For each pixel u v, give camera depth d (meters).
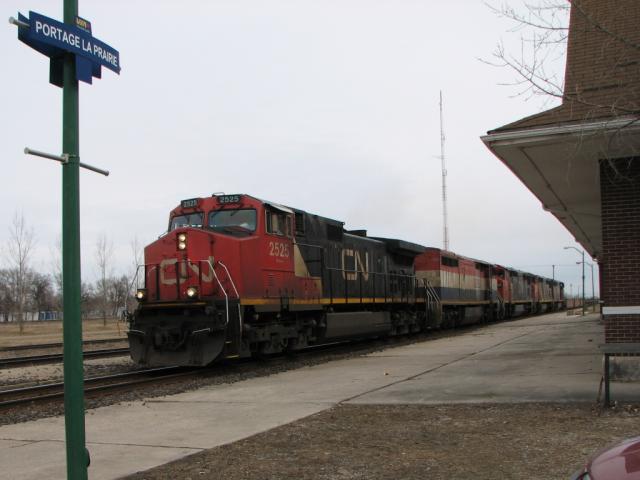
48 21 4.05
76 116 4.30
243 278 14.11
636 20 10.12
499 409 8.48
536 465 5.81
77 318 4.21
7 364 17.53
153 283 14.60
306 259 17.12
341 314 19.05
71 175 4.22
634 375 10.50
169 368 15.90
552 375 11.39
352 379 12.22
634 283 10.48
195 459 6.41
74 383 4.18
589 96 9.80
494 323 39.78
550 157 11.14
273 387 11.57
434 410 8.62
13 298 59.62
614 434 6.83
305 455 6.44
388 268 23.84
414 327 26.38
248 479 5.67
